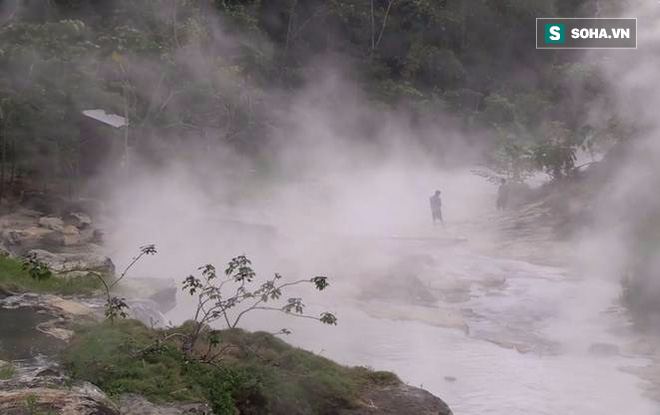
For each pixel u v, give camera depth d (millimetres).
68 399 5930
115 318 8875
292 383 7555
